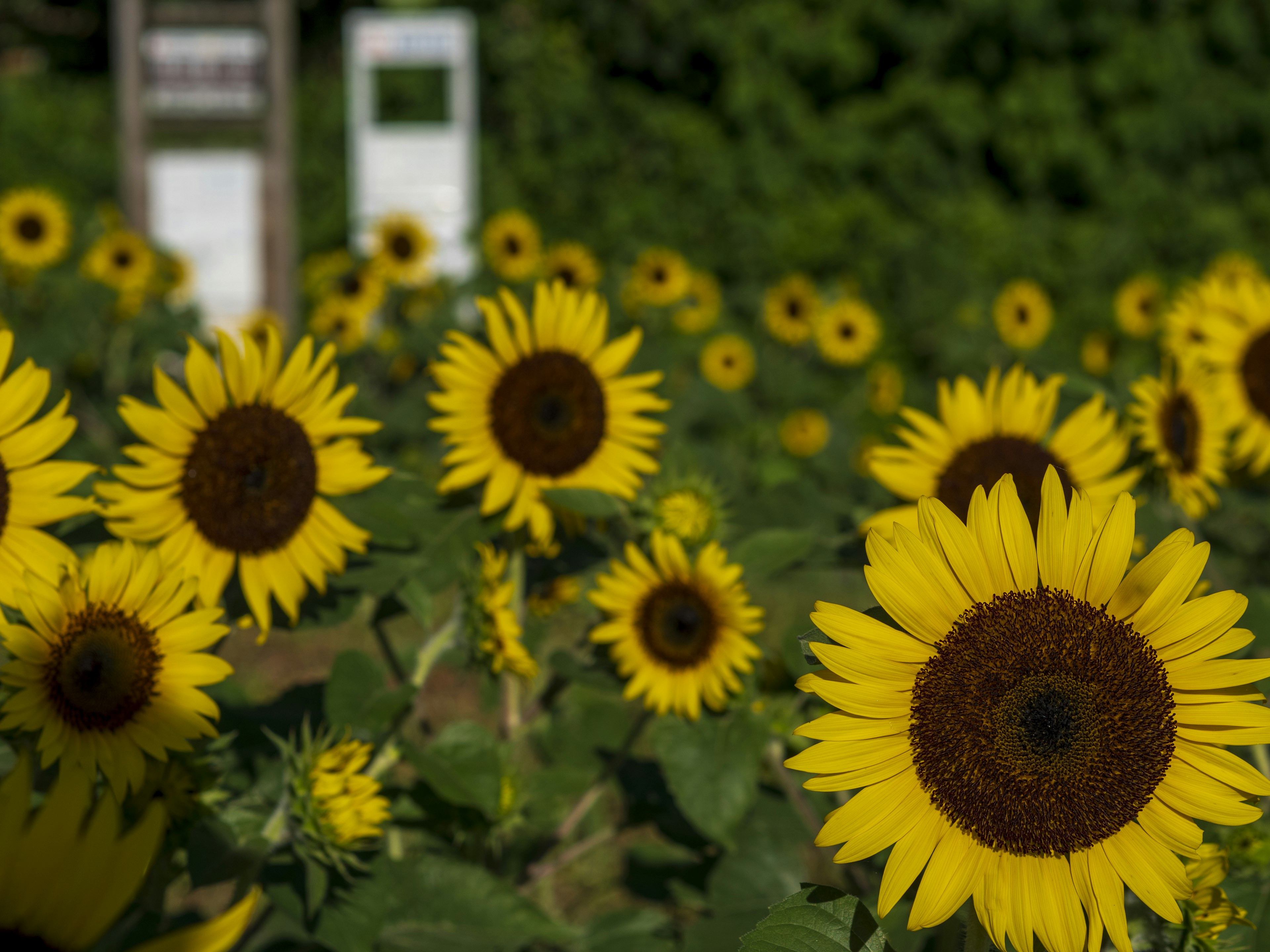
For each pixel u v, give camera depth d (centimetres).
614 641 247
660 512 258
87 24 1664
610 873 414
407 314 763
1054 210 1126
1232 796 133
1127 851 134
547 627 295
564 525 271
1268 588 317
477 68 1287
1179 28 1090
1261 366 326
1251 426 325
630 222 1147
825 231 1083
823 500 296
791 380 884
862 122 1134
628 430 279
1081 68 1116
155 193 827
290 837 199
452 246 970
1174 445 259
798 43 1129
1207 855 164
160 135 824
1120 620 138
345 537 221
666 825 289
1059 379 261
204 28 820
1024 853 135
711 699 240
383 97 1018
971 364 835
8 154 1173
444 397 269
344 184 1255
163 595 172
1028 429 257
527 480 267
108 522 205
